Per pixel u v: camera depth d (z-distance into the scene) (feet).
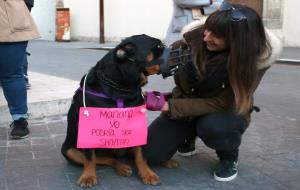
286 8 45.29
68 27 55.62
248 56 11.03
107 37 54.19
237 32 10.94
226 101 11.96
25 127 15.88
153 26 50.29
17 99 15.58
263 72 11.87
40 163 13.48
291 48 44.62
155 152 12.63
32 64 35.27
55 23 57.62
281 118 19.12
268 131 17.06
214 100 11.99
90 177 11.91
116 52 11.09
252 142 15.65
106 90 11.48
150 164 13.29
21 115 15.76
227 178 12.32
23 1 15.53
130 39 11.18
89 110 11.63
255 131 17.02
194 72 11.87
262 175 12.77
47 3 57.36
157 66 11.14
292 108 21.13
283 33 45.88
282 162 13.78
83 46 49.88
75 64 35.65
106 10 53.57
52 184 12.02
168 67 11.32
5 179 12.32
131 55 10.96
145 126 12.02
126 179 12.34
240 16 10.94
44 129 16.96
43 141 15.56
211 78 11.60
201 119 12.17
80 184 11.80
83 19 55.98
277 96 24.07
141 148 12.26
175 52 11.97
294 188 11.96
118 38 53.47
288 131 17.11
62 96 19.26
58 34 55.93
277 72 32.48
